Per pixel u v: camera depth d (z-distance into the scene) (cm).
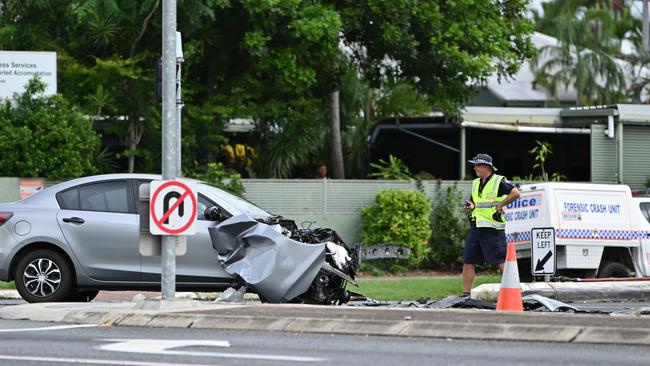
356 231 4556
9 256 2577
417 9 4822
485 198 2769
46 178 4062
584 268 3562
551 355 1602
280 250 2392
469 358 1567
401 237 4444
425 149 5903
